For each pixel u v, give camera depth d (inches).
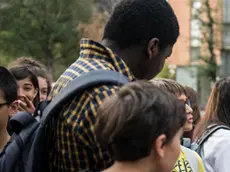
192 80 940.0
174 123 60.7
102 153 70.3
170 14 82.8
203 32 877.2
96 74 72.4
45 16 1007.0
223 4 879.1
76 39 1037.8
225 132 129.1
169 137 60.7
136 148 59.1
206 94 879.1
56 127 74.5
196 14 874.1
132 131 58.8
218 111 134.3
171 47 84.4
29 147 79.1
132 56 81.0
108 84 71.4
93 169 71.9
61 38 1023.6
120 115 59.6
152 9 80.8
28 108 119.9
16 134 83.7
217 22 869.2
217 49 882.8
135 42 80.4
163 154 60.6
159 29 80.9
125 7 81.0
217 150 127.5
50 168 78.2
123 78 73.4
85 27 1042.1
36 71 147.6
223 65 898.1
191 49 965.8
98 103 69.7
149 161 60.5
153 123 59.0
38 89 135.2
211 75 880.9
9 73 105.7
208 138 131.4
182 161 98.5
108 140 60.7
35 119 82.4
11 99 103.7
